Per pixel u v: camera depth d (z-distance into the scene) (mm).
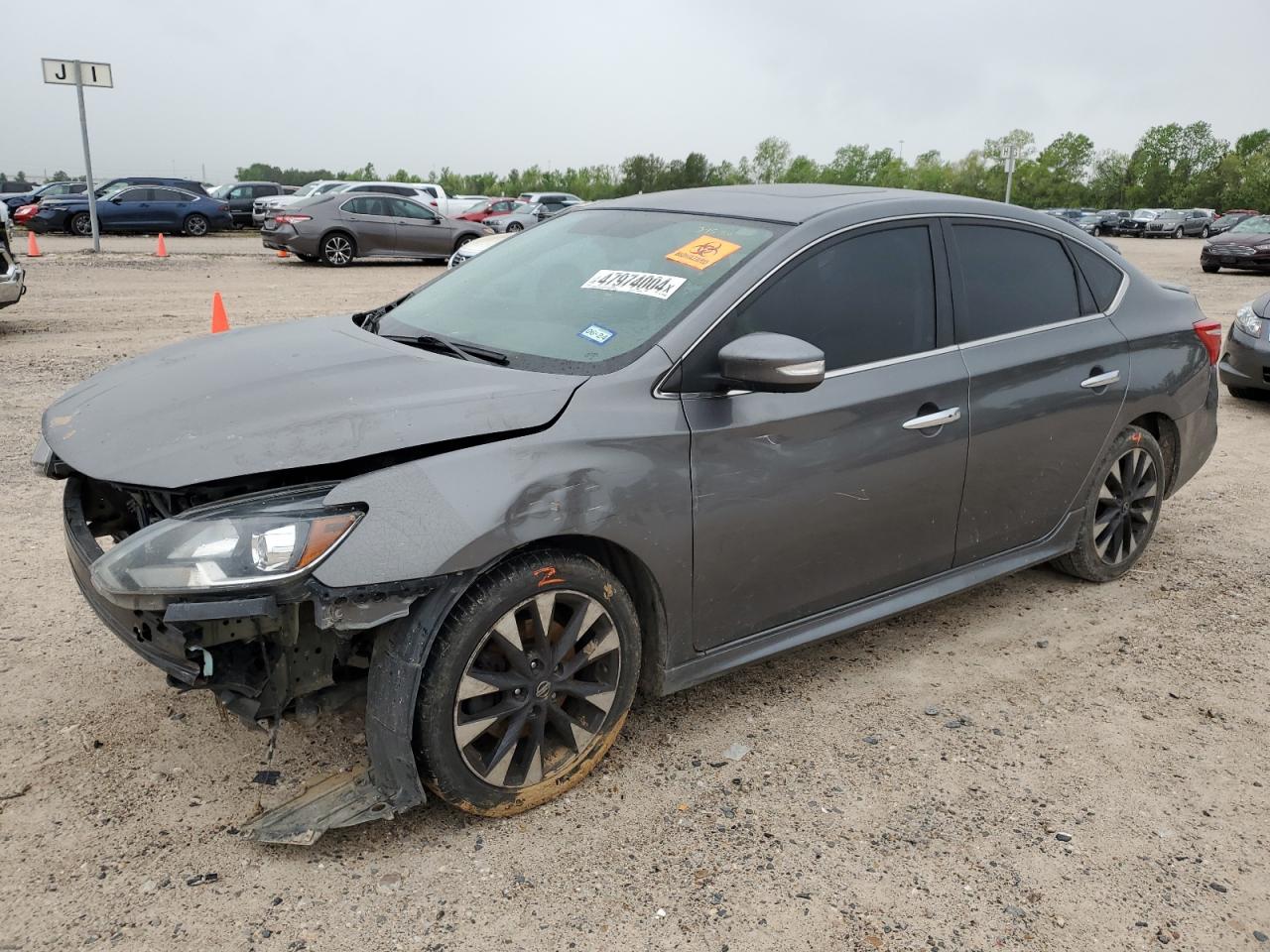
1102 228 50656
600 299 3131
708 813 2758
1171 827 2783
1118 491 4309
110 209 25500
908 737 3191
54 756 2855
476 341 3125
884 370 3250
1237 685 3605
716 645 3053
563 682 2691
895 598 3510
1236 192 93438
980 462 3553
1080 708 3416
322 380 2754
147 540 2271
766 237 3152
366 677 2621
